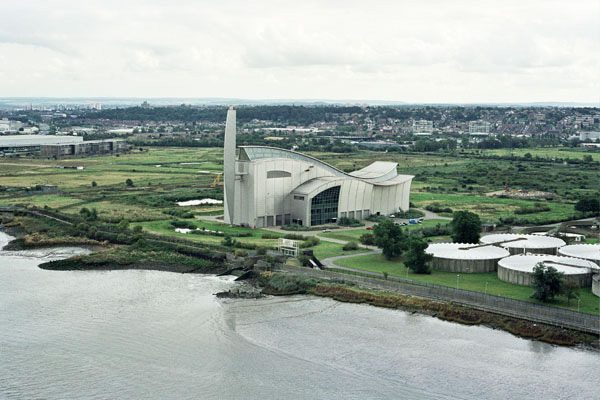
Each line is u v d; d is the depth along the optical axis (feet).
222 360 360.28
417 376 339.36
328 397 317.63
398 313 437.17
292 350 374.43
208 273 552.82
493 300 426.92
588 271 468.34
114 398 315.17
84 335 395.96
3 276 533.96
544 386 325.83
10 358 360.28
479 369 346.13
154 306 455.63
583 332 383.04
